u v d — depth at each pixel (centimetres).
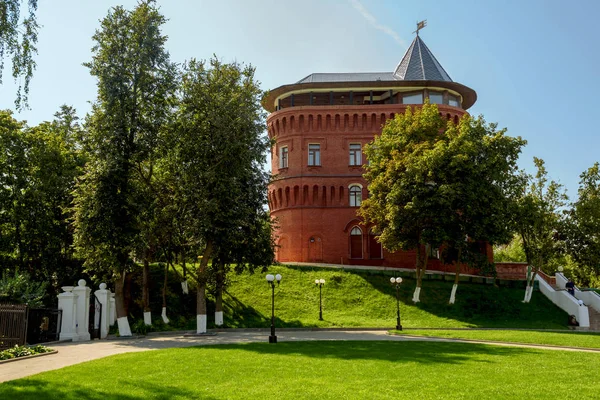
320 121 5475
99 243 2800
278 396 1088
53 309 2430
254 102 3206
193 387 1176
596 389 1205
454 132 4262
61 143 3800
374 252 5319
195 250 3155
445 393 1134
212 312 3747
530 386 1230
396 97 5606
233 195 3047
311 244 5316
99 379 1259
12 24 1978
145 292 3362
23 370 1432
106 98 2873
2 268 3478
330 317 3812
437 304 4166
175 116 3123
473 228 4062
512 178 4362
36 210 3516
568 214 4450
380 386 1195
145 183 3209
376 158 4616
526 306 4269
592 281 6288
